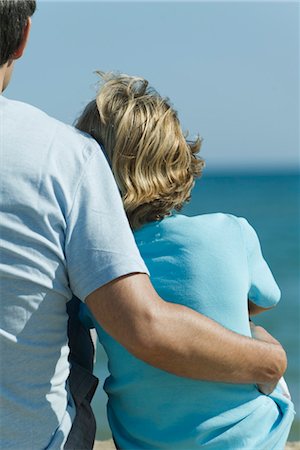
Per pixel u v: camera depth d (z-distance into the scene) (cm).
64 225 233
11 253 230
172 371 241
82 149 242
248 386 269
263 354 257
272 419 272
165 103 278
